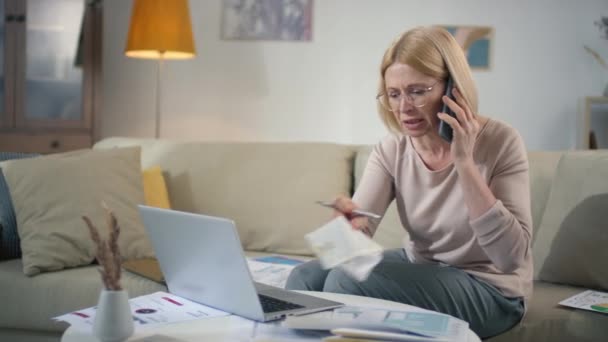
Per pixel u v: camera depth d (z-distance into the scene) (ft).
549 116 14.78
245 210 8.23
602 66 14.74
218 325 3.99
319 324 3.83
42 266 6.80
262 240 8.13
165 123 14.46
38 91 12.46
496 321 5.21
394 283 5.04
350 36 14.42
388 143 6.00
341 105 14.47
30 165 7.43
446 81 5.26
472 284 5.16
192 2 14.37
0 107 12.34
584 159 6.64
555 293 6.13
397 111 5.42
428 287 4.99
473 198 4.92
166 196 8.39
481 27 14.57
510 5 14.61
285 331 3.88
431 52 5.17
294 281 5.66
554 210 6.66
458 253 5.48
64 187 7.31
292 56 14.43
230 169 8.49
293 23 14.38
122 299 3.70
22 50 12.36
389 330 3.79
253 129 14.51
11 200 7.66
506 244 4.87
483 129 5.41
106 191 7.55
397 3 14.44
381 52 14.46
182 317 4.15
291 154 8.47
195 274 4.35
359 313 4.11
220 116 14.48
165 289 6.25
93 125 12.65
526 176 5.27
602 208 6.27
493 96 14.69
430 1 14.48
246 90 14.47
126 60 14.37
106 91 14.40
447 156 5.55
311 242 4.34
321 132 14.53
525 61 14.69
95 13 12.55
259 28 14.38
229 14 14.37
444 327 3.80
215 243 3.98
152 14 11.96
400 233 7.55
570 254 6.35
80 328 3.94
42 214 7.11
